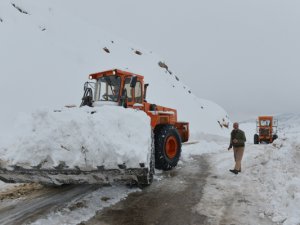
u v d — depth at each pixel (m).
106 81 6.46
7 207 4.73
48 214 4.29
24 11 20.48
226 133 28.05
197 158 9.77
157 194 5.23
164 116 7.23
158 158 6.78
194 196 5.14
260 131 18.64
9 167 4.49
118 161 4.14
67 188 5.69
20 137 4.60
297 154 5.99
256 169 6.89
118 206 4.61
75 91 15.73
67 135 4.34
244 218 4.14
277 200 4.66
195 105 28.45
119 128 4.46
